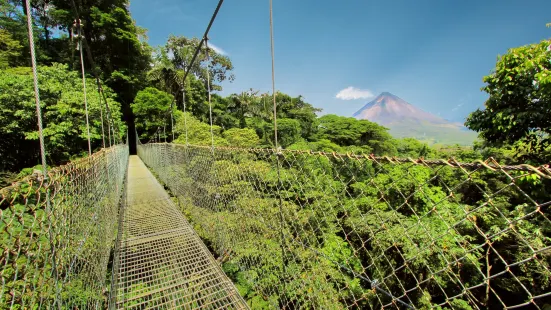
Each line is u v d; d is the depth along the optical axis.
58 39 17.36
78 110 9.62
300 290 1.40
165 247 2.58
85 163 1.44
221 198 2.28
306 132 22.86
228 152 2.15
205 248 2.50
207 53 3.03
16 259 0.66
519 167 0.52
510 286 2.63
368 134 19.73
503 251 2.76
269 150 1.56
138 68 20.88
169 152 5.40
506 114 4.64
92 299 1.43
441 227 2.76
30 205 0.74
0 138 9.03
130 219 3.38
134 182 6.45
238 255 1.98
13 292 0.67
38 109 0.91
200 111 21.06
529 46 4.49
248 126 22.02
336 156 1.05
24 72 10.32
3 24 13.31
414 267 3.35
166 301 1.84
